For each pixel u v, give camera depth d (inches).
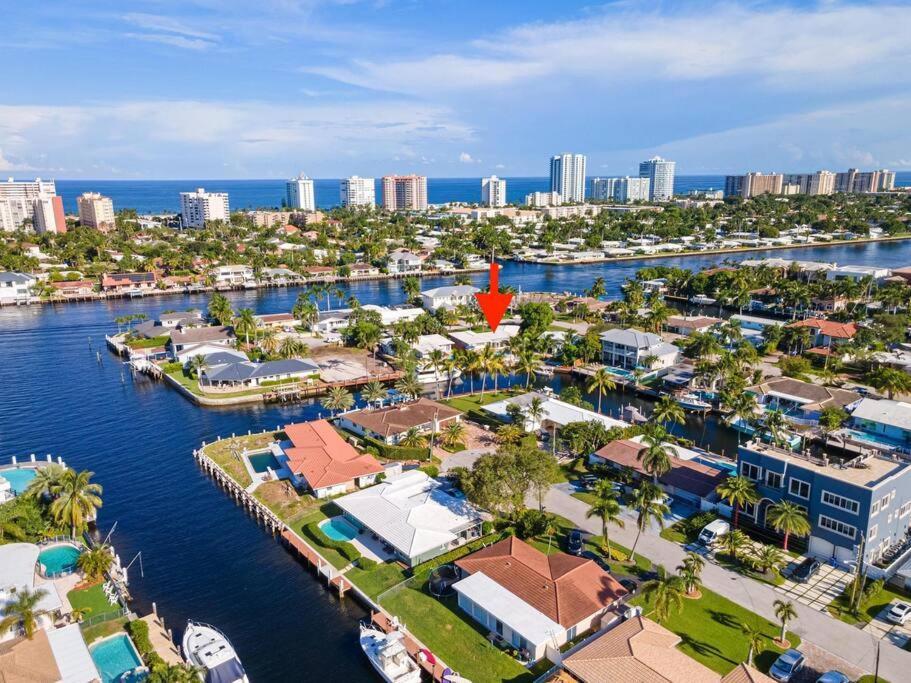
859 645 2443.4
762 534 3240.7
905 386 5073.8
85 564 2893.7
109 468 4281.5
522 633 2391.7
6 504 3267.7
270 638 2620.6
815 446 4549.7
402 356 6235.2
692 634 2503.7
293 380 5984.3
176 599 2881.4
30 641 2314.2
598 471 3969.0
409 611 2687.0
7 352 7180.1
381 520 3213.6
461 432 4404.5
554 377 6240.2
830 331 6697.8
